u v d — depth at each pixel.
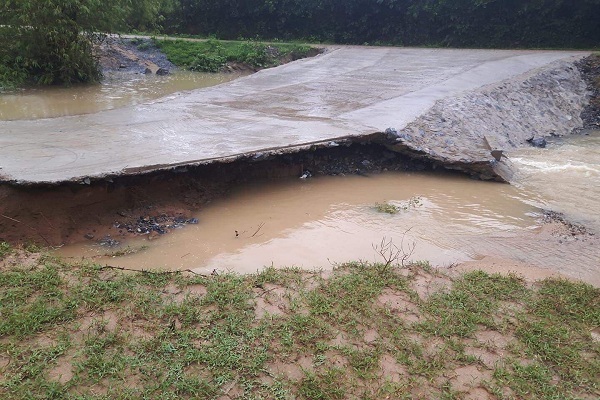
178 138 8.08
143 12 18.31
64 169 6.21
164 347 3.98
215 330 4.23
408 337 4.31
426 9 23.25
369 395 3.64
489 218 7.14
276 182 8.12
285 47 23.23
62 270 5.07
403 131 9.13
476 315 4.64
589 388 3.84
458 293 4.99
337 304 4.71
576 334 4.45
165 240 6.15
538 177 8.91
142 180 6.63
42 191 5.83
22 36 14.91
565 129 12.74
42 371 3.70
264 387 3.67
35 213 5.80
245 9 28.39
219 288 4.85
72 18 15.30
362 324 4.45
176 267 5.53
